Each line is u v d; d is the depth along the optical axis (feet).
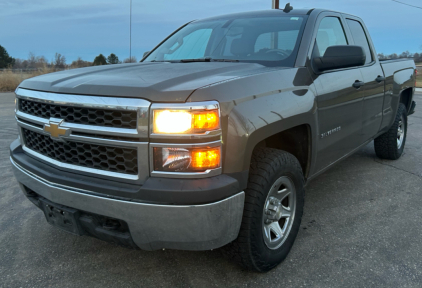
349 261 8.11
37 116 7.31
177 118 5.71
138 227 6.03
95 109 6.23
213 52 9.94
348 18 11.87
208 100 5.83
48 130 6.86
